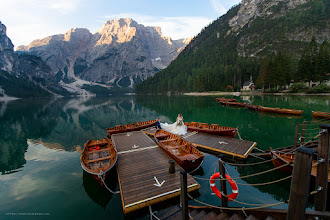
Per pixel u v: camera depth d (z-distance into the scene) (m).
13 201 9.59
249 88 97.19
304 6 168.00
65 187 11.02
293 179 3.82
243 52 160.25
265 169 12.21
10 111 58.00
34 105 84.00
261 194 9.47
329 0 151.75
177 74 163.75
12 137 24.72
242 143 16.48
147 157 13.92
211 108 45.53
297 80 70.12
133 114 44.56
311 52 75.94
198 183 10.70
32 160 15.75
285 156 11.62
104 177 10.21
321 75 62.12
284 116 31.05
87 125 33.00
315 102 43.66
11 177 12.45
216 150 15.21
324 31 132.12
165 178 10.42
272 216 5.31
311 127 23.02
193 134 20.27
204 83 113.88
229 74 106.31
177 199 9.00
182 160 11.46
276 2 195.50
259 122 27.30
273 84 75.62
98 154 14.05
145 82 188.00
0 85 167.62
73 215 8.49
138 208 8.12
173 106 55.69
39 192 10.45
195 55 193.75
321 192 4.78
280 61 71.19
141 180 10.26
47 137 24.66
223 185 7.20
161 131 20.56
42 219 8.16
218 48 193.25
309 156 3.50
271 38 152.88
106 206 9.12
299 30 144.50
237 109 41.75
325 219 3.93
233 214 6.43
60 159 15.94
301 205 3.72
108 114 46.31
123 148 16.50
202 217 6.80
